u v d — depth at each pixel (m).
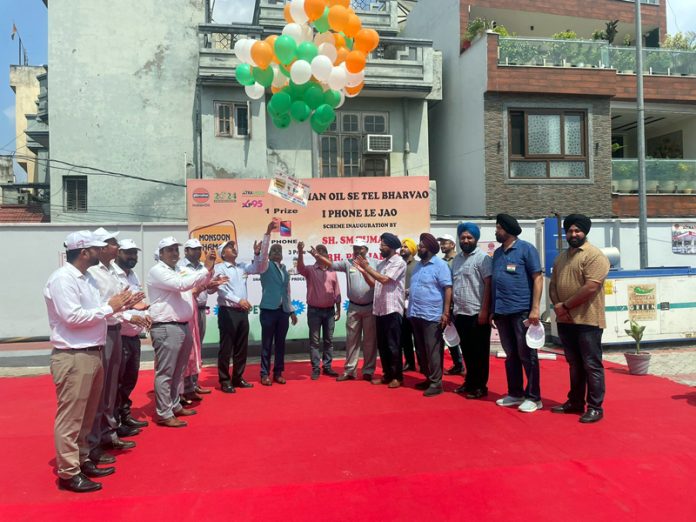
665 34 18.16
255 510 3.47
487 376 6.24
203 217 8.77
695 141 16.58
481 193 14.54
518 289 5.71
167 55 15.90
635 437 4.71
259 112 14.48
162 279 5.21
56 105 15.45
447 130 16.61
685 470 4.01
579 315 5.25
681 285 9.60
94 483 3.83
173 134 15.84
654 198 14.77
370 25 16.94
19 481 3.99
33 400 6.34
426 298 6.40
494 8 16.28
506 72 14.32
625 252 12.67
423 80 15.07
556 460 4.21
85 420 4.04
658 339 9.47
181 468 4.18
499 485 3.79
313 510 3.46
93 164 15.52
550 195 14.55
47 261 11.41
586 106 14.77
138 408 6.06
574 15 17.09
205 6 16.42
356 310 7.21
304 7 6.75
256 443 4.73
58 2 15.52
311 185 8.98
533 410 5.55
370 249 9.02
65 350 3.85
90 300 4.00
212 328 8.96
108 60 15.68
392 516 3.37
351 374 7.28
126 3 15.79
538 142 14.61
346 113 15.25
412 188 9.08
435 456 4.33
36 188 23.50
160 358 5.31
